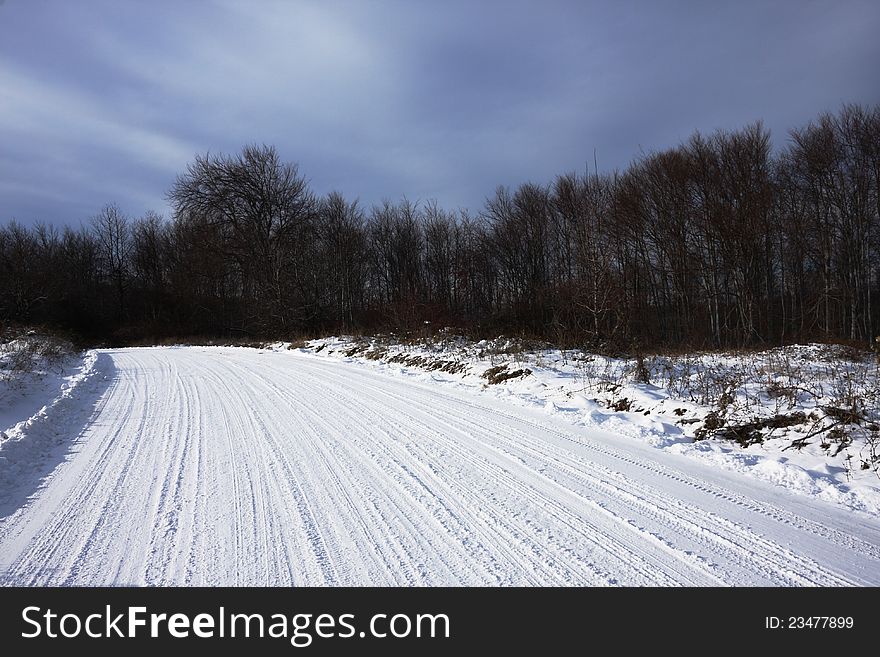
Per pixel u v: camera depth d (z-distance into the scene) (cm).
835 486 558
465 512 514
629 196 3469
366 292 4641
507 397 1102
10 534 489
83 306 5219
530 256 4109
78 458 739
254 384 1395
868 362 1320
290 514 518
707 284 3322
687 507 520
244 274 4156
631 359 1424
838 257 3102
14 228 5612
